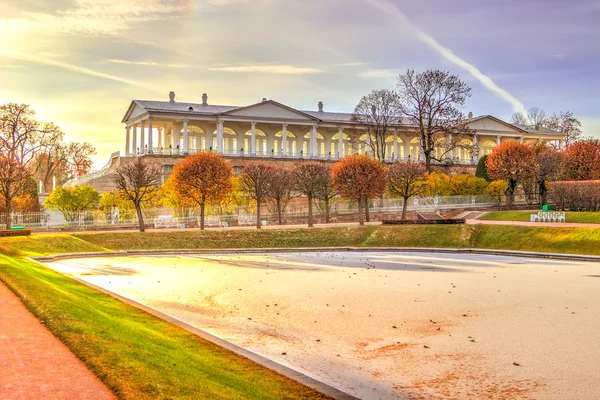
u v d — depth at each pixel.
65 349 14.82
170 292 31.02
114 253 53.81
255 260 49.03
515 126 136.38
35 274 28.61
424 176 87.56
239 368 16.16
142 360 14.38
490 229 60.38
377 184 70.88
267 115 117.00
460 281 35.28
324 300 28.67
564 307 26.75
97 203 80.81
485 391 15.66
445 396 15.33
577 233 53.16
